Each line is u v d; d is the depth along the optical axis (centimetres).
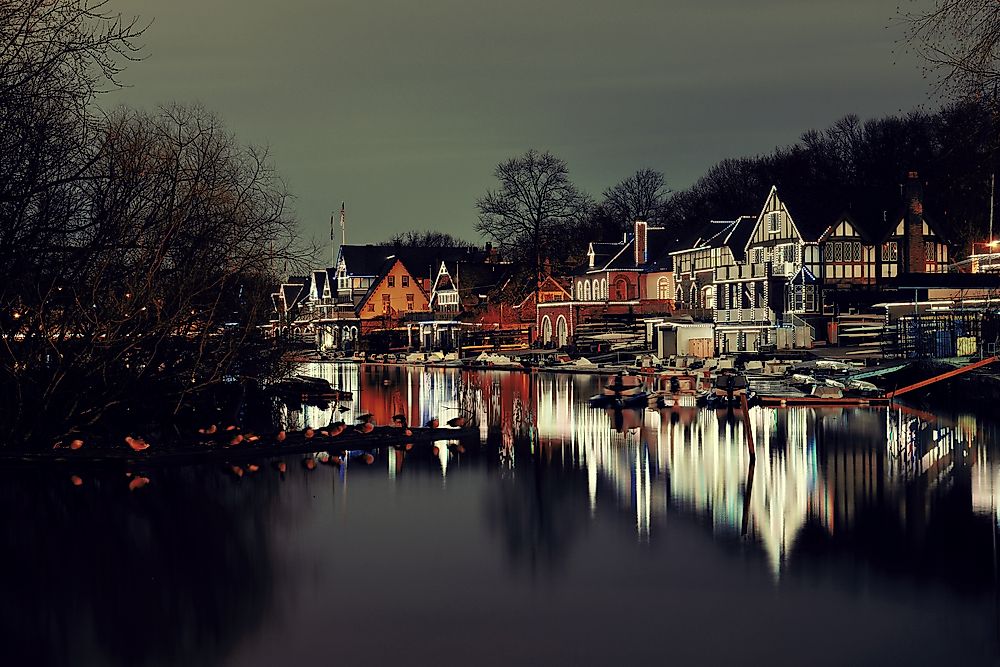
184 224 3753
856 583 2159
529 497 3012
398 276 16038
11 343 3406
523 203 11981
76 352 3469
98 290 3491
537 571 2273
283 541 2512
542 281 12169
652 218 15512
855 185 12450
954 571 2228
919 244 9312
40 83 3300
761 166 14175
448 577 2234
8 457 3378
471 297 14538
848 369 6569
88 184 3497
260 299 4194
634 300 11338
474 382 7875
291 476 3303
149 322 3669
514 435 4334
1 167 3259
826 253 9375
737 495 3009
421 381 8094
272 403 5675
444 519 2744
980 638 1853
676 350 9144
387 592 2138
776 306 9575
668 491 3084
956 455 3606
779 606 2030
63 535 2547
